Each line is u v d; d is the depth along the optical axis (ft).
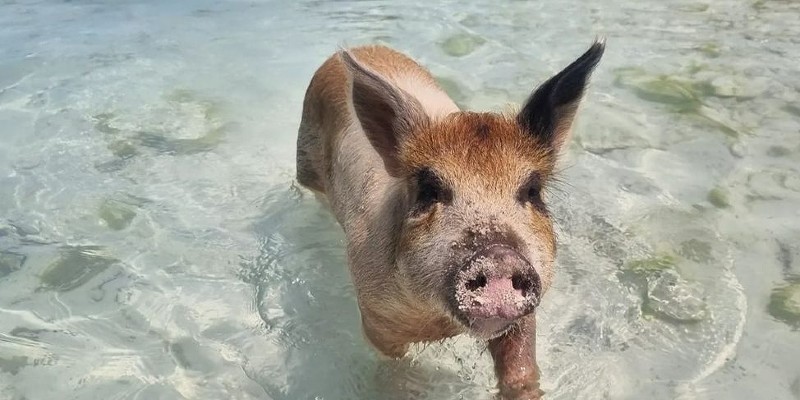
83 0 5.93
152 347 2.71
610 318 2.77
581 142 3.84
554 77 2.18
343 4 5.75
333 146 3.03
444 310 1.96
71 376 2.58
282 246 3.25
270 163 3.78
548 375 2.54
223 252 3.19
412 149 2.17
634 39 5.00
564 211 3.31
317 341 2.78
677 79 4.43
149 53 4.93
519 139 2.14
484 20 5.33
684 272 2.95
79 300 2.92
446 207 2.01
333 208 3.05
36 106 4.25
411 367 2.67
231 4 5.83
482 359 2.70
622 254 3.07
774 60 4.65
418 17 5.43
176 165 3.75
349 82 2.29
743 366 2.52
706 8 5.52
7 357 2.64
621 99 4.24
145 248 3.20
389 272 2.29
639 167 3.63
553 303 2.85
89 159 3.78
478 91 4.27
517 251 1.84
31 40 5.16
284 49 4.98
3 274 3.03
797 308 2.73
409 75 3.06
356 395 2.57
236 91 4.42
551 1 5.71
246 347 2.73
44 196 3.50
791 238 3.09
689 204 3.34
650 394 2.45
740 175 3.54
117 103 4.29
